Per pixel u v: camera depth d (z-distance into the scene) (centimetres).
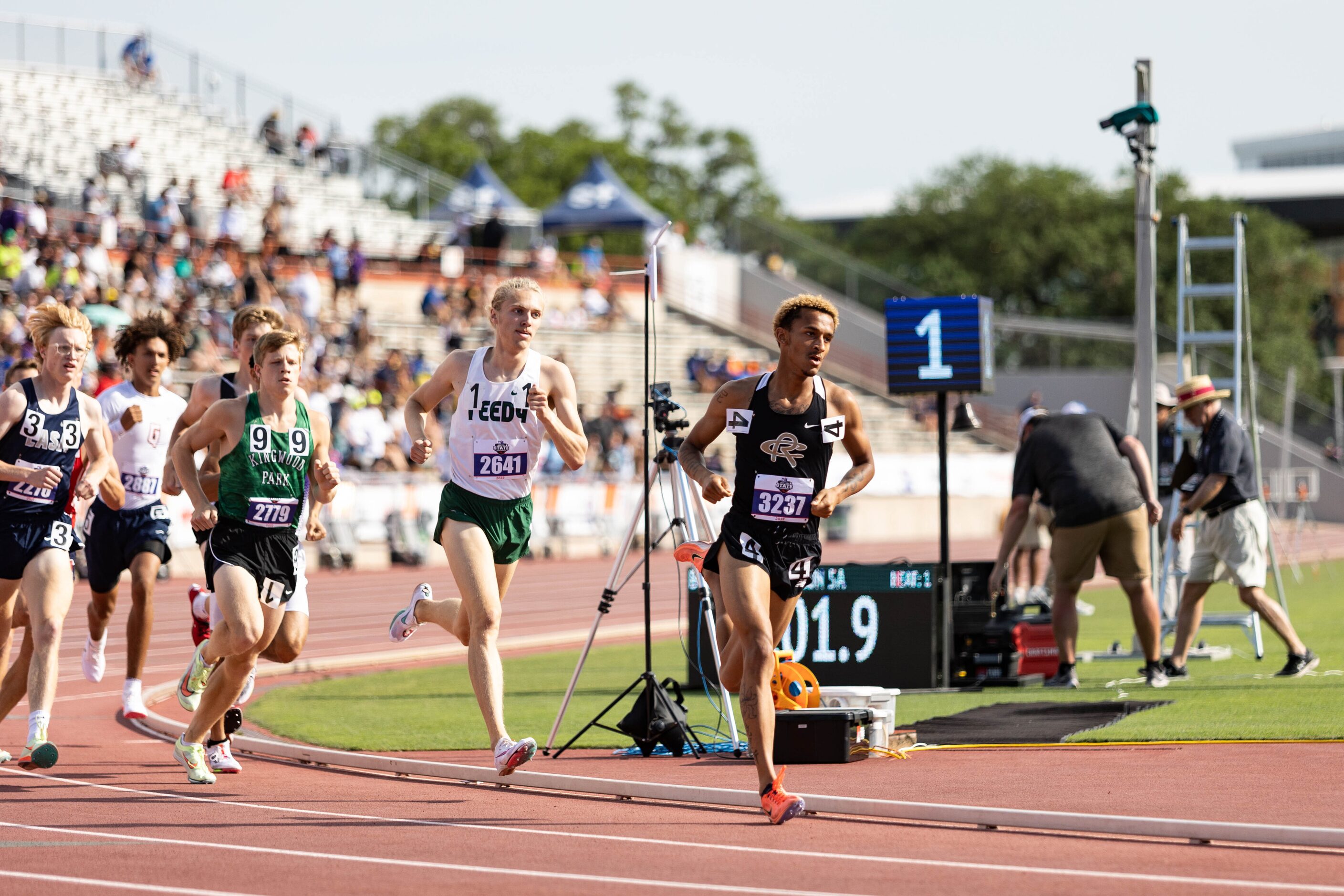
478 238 11562
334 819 1822
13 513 2186
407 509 7638
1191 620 3216
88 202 9362
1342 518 12588
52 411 2188
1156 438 3828
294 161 12050
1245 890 1390
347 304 10094
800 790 1972
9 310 7588
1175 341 12788
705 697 3155
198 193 10888
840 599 3147
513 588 6481
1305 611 5091
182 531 6656
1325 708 2673
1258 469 3562
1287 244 19050
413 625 2155
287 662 2225
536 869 1520
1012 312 19238
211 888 1438
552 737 2383
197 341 8169
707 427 1897
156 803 1941
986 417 12181
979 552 8994
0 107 10906
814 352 1812
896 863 1532
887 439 11338
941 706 2864
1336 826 1673
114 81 11800
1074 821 1673
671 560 7988
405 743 2519
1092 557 3094
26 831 1739
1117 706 2780
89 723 2802
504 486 2023
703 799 1912
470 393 2009
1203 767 2111
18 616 2339
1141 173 3759
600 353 11369
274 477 2077
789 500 1838
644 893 1409
